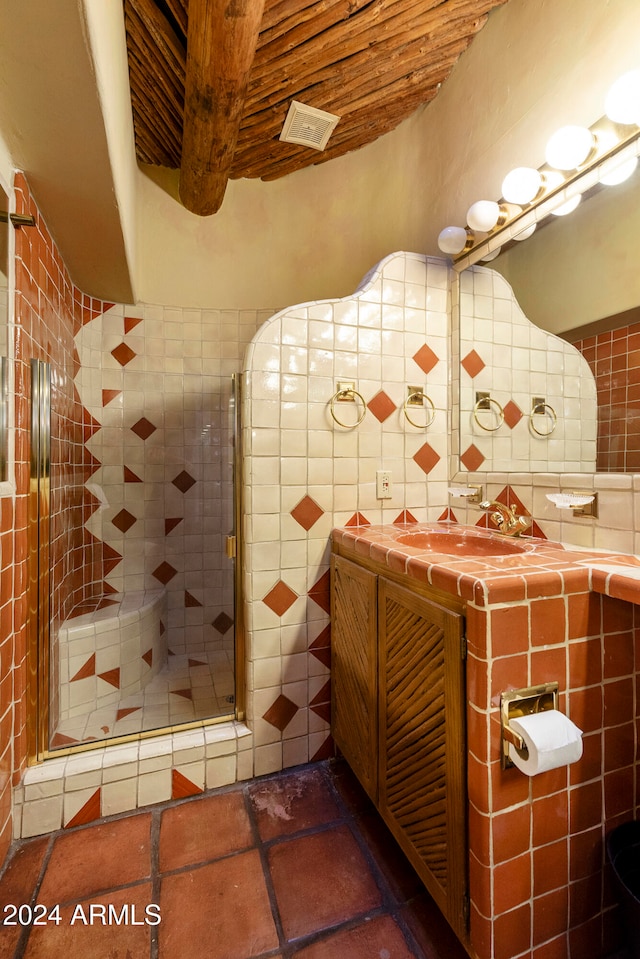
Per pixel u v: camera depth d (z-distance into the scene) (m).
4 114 1.04
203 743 1.37
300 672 1.50
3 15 0.82
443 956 0.90
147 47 1.53
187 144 1.81
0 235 1.11
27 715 1.27
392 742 1.09
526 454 1.41
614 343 1.15
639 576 0.82
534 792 0.83
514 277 1.46
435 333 1.71
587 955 0.88
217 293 2.33
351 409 1.57
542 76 1.42
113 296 2.12
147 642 1.97
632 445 1.10
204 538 2.33
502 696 0.80
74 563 1.97
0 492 1.10
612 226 1.15
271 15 1.40
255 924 0.96
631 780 0.93
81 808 1.25
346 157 2.37
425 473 1.69
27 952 0.91
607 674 0.90
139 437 2.23
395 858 1.13
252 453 1.43
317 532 1.52
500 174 1.61
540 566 0.92
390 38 1.59
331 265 2.39
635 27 1.14
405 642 1.04
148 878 1.07
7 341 1.16
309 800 1.33
